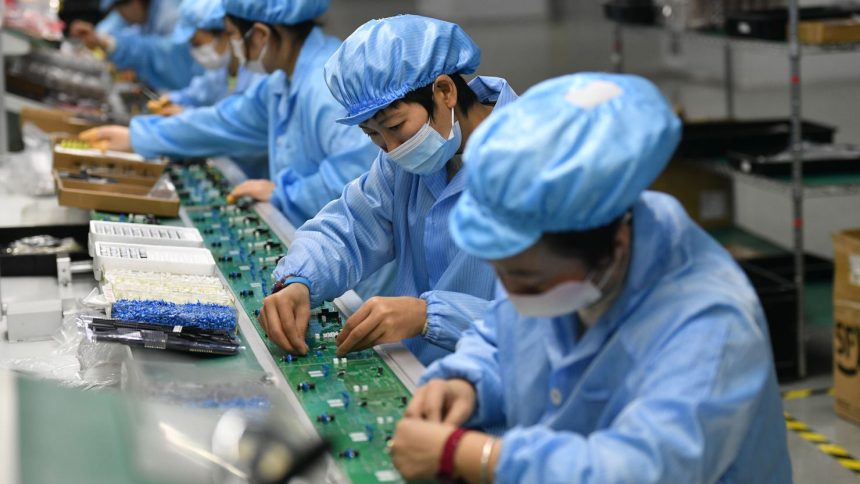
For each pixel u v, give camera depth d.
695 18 5.32
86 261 2.87
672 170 5.69
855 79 8.31
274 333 2.04
